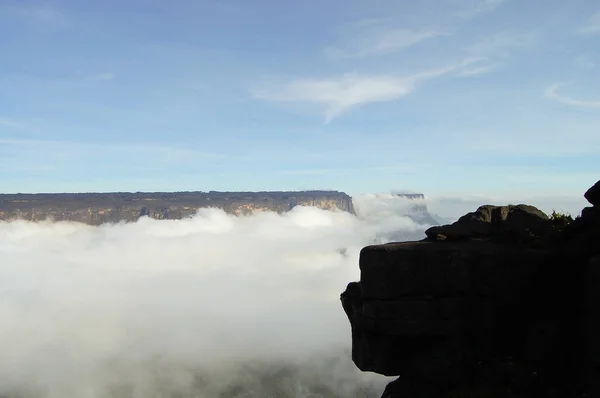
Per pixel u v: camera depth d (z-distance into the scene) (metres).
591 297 8.84
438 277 10.74
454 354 10.45
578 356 9.34
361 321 11.30
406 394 10.48
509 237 11.58
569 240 10.96
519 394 9.30
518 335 10.43
